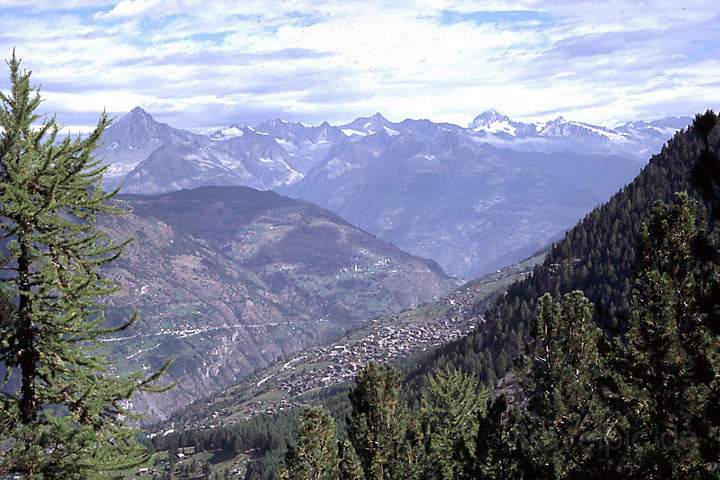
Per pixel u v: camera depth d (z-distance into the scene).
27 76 21.61
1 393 22.05
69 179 22.14
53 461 19.94
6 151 20.86
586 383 35.72
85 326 22.80
